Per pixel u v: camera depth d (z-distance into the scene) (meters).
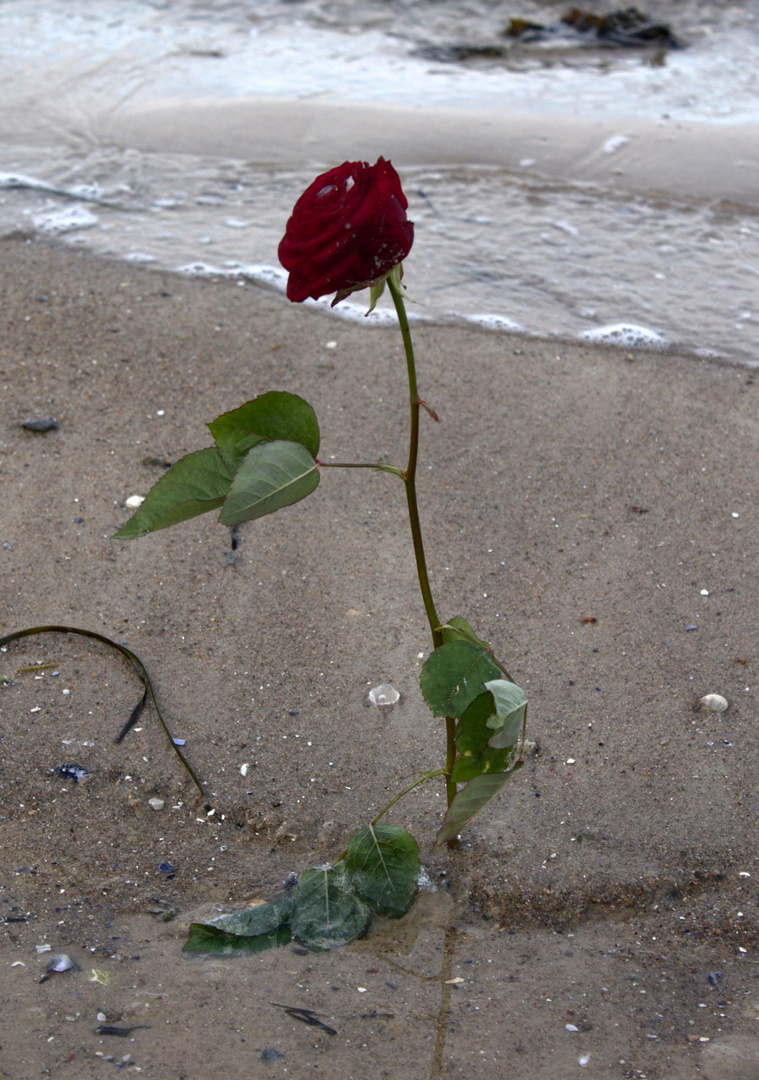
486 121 5.80
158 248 4.39
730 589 2.82
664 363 3.76
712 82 6.42
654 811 2.26
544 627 2.71
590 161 5.35
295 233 1.52
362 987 1.89
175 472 1.74
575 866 2.14
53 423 3.29
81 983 1.85
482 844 2.19
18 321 3.79
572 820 2.24
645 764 2.36
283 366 3.66
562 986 1.91
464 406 3.50
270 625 2.71
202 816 2.26
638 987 1.91
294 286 1.57
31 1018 1.77
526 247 4.53
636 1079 1.70
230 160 5.29
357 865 2.05
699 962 1.97
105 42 6.83
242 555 2.91
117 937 1.98
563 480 3.20
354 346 3.80
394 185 1.49
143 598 2.77
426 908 2.08
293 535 2.99
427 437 3.36
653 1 7.63
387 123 5.73
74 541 2.91
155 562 2.88
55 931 1.98
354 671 2.59
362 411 3.46
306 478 1.72
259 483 1.66
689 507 3.10
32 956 1.91
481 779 1.82
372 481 3.19
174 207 4.78
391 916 2.05
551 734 2.43
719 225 4.74
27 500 3.03
